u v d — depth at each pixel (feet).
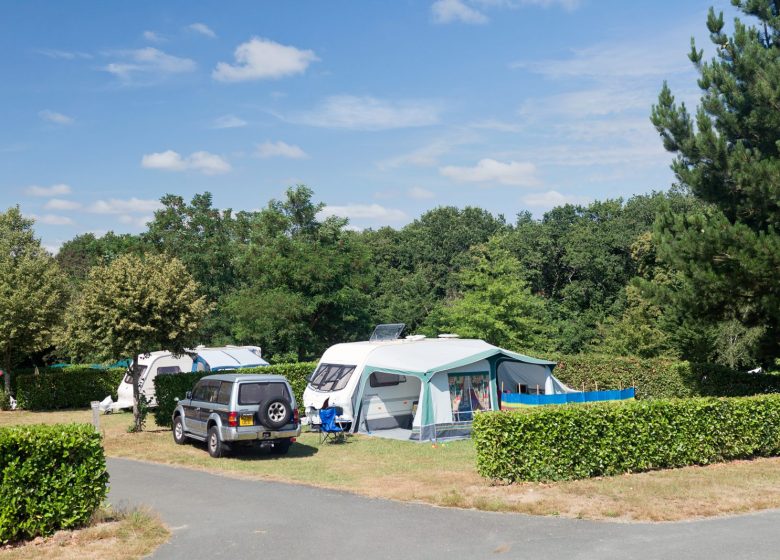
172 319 58.80
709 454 42.50
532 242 175.94
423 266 217.56
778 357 63.26
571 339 148.25
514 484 36.63
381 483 38.81
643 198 195.72
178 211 130.72
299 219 128.36
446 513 30.99
